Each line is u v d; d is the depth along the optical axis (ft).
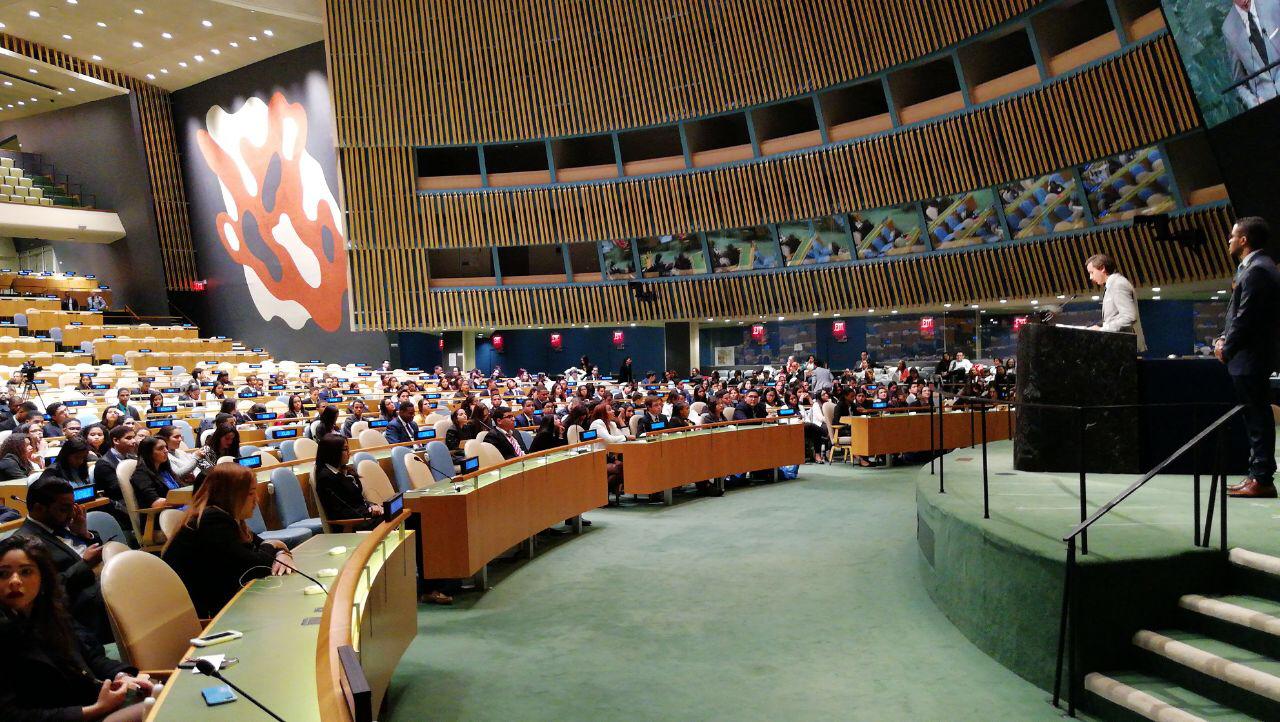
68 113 83.66
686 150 64.23
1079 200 46.96
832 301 60.34
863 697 13.32
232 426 23.35
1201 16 29.12
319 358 78.18
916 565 21.93
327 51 68.08
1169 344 53.57
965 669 14.51
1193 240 41.47
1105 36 43.50
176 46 73.15
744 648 15.79
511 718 12.66
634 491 30.76
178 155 83.56
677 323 72.95
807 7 56.54
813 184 59.06
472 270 76.95
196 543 12.84
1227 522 15.24
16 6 65.00
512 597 19.58
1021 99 47.73
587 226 67.62
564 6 64.59
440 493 18.92
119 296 85.51
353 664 6.48
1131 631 12.92
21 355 63.00
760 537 25.66
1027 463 21.15
